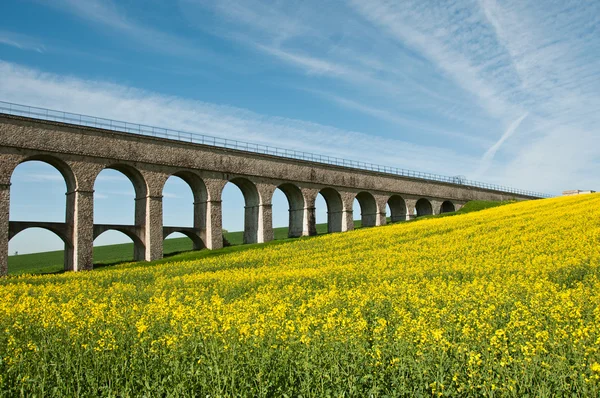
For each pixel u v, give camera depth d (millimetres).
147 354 11039
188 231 56188
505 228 39406
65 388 10047
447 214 80750
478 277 22359
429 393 9281
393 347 10594
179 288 26344
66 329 12742
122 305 20281
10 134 44281
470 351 9930
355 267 29578
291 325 11922
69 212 48656
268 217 62969
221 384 9578
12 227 43969
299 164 67375
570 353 10016
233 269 34438
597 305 14070
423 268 26547
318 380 9461
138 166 52062
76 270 46750
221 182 58875
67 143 47500
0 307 15906
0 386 9984
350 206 73250
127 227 51469
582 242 29359
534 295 15961
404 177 82250
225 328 11156
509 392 8805
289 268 32906
